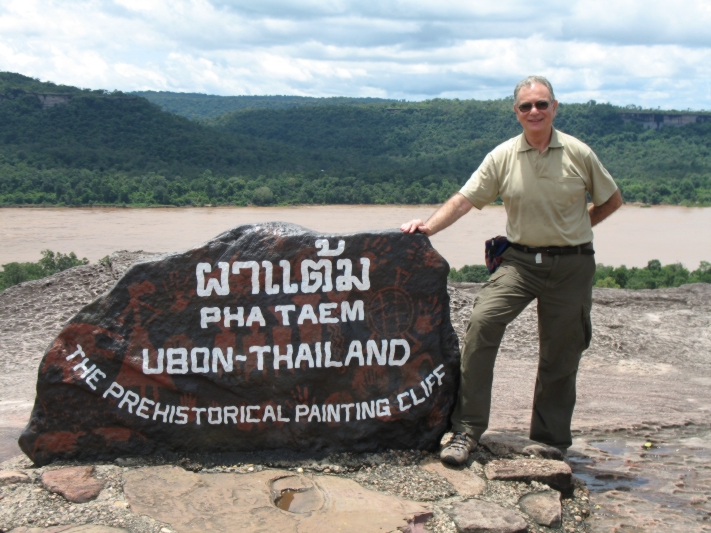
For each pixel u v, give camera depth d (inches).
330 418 134.2
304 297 133.0
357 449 134.6
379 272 134.4
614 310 324.2
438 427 137.3
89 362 129.2
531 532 112.8
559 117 4648.1
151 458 131.0
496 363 252.2
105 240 1782.7
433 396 136.5
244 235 132.1
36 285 316.5
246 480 123.2
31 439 128.9
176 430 131.6
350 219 2353.6
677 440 170.7
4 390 206.8
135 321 130.0
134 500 115.0
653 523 121.2
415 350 135.8
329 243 133.0
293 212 2568.9
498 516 113.1
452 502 118.0
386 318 135.2
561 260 131.5
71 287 313.6
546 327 137.2
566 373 140.8
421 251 135.4
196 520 109.7
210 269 130.8
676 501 130.9
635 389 226.4
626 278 1141.1
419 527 110.4
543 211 129.9
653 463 151.6
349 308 134.2
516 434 163.9
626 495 132.6
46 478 121.2
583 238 132.9
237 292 131.3
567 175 129.3
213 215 2413.9
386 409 134.9
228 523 109.0
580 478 139.9
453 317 285.3
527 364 251.8
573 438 169.0
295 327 132.8
